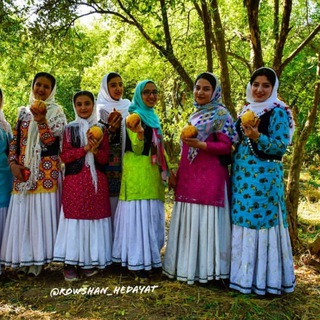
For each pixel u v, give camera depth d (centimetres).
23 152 382
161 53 482
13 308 330
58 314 320
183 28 642
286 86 696
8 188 404
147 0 414
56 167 390
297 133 546
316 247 454
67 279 380
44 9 480
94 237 378
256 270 349
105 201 387
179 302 336
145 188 380
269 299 347
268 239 347
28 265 378
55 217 387
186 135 347
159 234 395
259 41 439
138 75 1230
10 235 381
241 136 365
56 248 376
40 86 386
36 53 531
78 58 604
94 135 363
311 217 699
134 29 641
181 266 371
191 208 365
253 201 345
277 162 352
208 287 365
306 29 729
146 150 382
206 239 361
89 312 322
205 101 371
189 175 369
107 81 429
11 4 477
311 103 607
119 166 418
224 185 365
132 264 373
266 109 351
